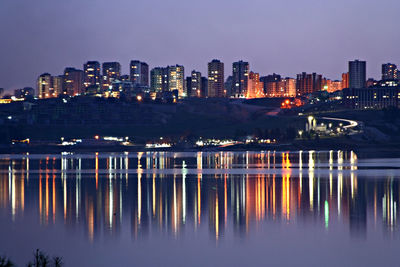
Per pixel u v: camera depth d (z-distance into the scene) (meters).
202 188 146.12
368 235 78.25
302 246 72.19
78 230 84.50
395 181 159.00
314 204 110.31
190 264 64.19
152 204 114.12
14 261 66.19
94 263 64.94
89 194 133.88
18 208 108.94
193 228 85.50
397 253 67.69
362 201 114.00
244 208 106.31
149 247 72.69
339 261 64.69
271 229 83.75
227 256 67.62
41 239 77.94
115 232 82.81
